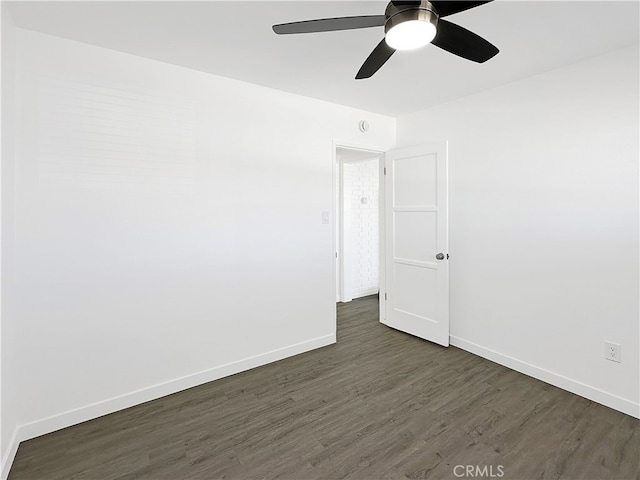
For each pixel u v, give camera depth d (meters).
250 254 2.87
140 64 2.32
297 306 3.18
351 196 5.09
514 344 2.85
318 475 1.73
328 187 3.32
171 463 1.83
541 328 2.66
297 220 3.13
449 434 2.04
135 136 2.32
